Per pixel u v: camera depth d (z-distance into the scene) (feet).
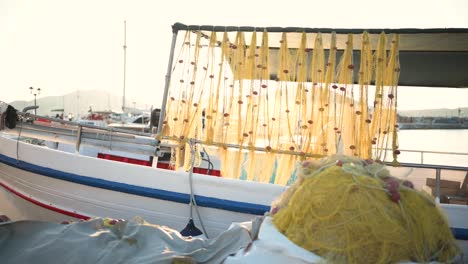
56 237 8.50
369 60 12.78
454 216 12.42
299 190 7.59
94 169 14.52
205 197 13.56
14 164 16.19
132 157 19.99
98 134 15.16
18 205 17.01
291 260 6.73
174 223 13.94
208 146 14.08
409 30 12.68
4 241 8.36
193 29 14.10
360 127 12.73
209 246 8.43
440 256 7.01
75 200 14.94
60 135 15.57
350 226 6.49
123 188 14.08
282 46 13.41
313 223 6.80
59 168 15.07
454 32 12.54
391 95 12.57
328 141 13.01
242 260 7.22
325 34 13.34
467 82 18.45
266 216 8.25
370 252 6.36
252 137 13.57
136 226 9.04
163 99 14.52
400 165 12.64
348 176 7.34
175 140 14.15
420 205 7.26
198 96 14.03
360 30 12.90
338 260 6.36
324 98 13.05
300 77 13.23
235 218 13.41
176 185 13.82
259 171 14.08
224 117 13.75
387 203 6.83
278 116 13.48
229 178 13.56
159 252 7.93
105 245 8.30
